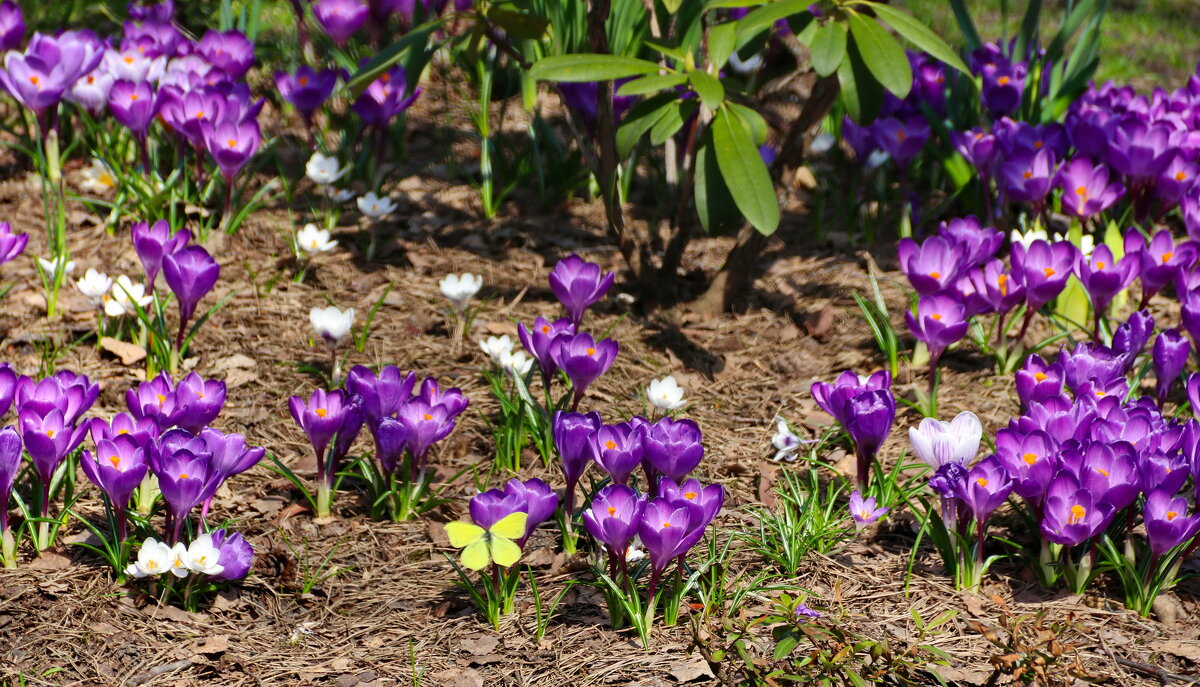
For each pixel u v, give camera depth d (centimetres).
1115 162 473
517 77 660
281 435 372
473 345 434
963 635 276
